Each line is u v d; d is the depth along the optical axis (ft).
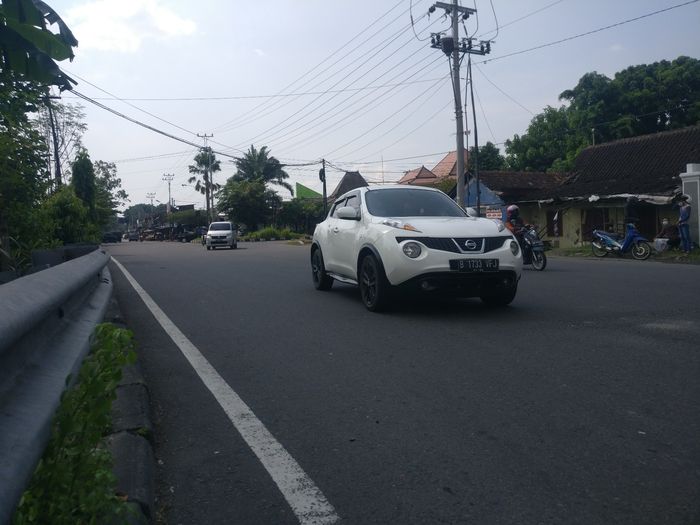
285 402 14.39
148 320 25.45
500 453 11.31
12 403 7.11
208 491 10.02
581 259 62.34
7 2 9.31
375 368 17.11
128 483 9.30
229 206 194.70
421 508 9.38
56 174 92.27
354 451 11.52
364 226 26.61
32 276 10.88
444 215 27.35
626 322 22.84
